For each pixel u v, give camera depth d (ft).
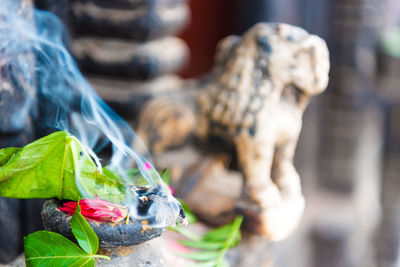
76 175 2.24
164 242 2.86
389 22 6.54
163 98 3.38
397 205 6.25
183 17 3.89
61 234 2.24
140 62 3.56
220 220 3.01
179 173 3.08
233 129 2.92
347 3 5.64
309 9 5.51
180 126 3.21
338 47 5.83
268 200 2.90
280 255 3.48
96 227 2.21
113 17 3.47
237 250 2.92
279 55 2.89
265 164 2.91
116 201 2.25
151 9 3.47
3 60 2.51
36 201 2.75
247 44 2.96
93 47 3.56
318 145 6.28
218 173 3.22
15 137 2.60
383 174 6.28
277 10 5.28
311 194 6.19
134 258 2.31
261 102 2.90
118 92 3.62
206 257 2.78
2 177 2.24
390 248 6.48
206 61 6.29
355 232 6.23
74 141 2.25
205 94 3.05
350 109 6.01
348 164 6.21
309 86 2.90
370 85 5.88
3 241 2.64
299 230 5.27
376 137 8.43
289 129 2.93
